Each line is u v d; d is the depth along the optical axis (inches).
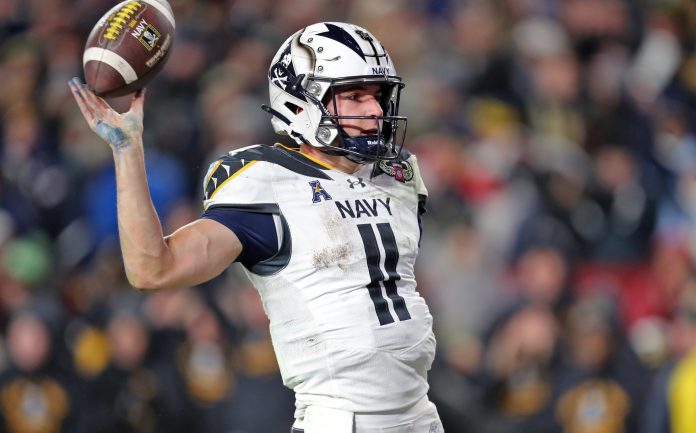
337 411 549.0
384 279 560.1
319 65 566.6
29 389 1087.0
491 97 1525.6
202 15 1764.3
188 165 1465.3
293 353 557.6
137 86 540.1
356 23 1668.3
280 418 1083.9
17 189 1533.0
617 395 1039.0
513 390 1056.2
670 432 970.7
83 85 530.3
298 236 550.3
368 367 549.6
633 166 1401.3
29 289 1173.1
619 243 1300.4
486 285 1248.2
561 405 1043.3
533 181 1321.4
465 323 1213.1
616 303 1115.3
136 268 514.0
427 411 574.9
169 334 1105.4
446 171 1353.3
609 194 1331.2
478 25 1599.4
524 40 1590.8
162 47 547.5
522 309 1091.3
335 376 549.6
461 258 1274.6
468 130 1454.2
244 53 1624.0
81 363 1122.0
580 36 1622.8
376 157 567.8
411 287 575.8
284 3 1744.6
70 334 1148.5
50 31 1878.7
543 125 1476.4
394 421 557.9
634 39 1643.7
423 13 1696.6
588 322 1049.5
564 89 1507.1
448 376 1047.6
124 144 518.0
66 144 1601.9
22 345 1086.4
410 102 1466.5
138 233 511.2
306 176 562.6
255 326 1100.5
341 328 547.5
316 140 565.0
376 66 569.9
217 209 545.3
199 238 529.7
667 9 1624.0
